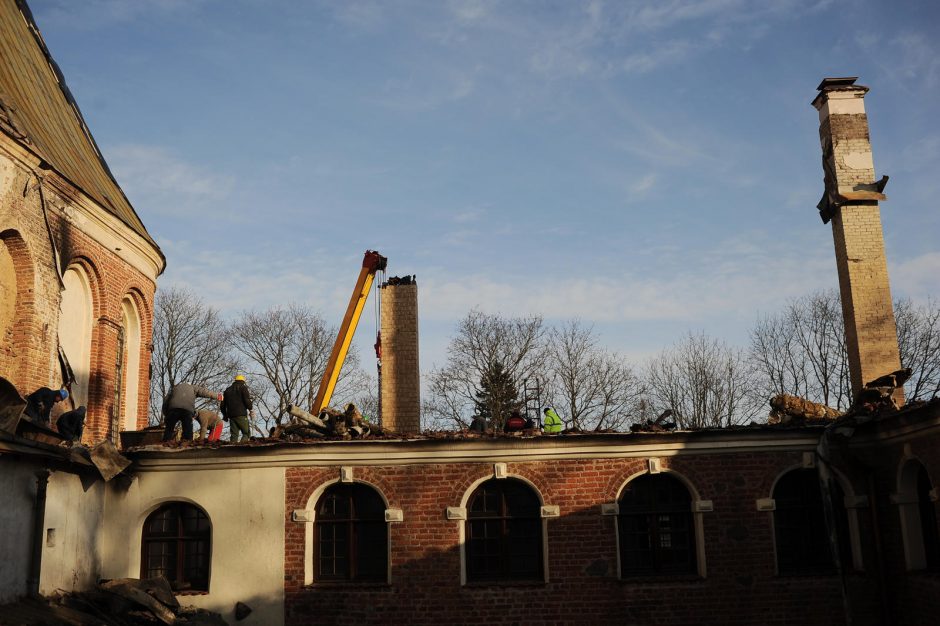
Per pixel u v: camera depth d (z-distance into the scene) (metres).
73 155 23.62
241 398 24.09
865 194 24.84
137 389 25.94
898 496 18.61
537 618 19.14
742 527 19.50
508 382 58.81
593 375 58.56
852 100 25.61
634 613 19.14
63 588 17.64
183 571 19.80
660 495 19.91
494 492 19.83
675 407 54.28
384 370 33.28
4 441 15.05
